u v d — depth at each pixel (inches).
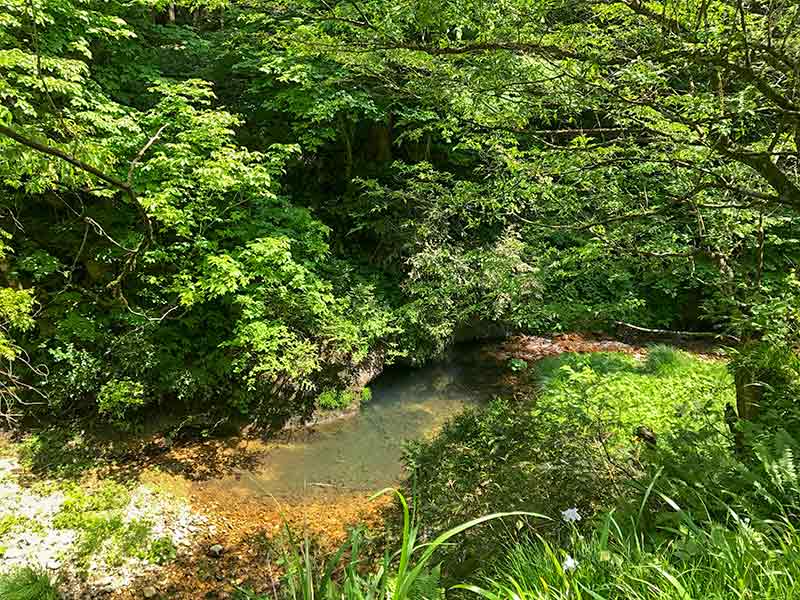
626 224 133.3
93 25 281.0
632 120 113.3
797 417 101.0
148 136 259.1
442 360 386.6
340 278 357.7
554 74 112.7
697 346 365.1
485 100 119.6
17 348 229.3
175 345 292.5
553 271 166.1
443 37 112.8
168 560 198.5
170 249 275.0
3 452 245.8
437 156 422.9
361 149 435.5
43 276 286.4
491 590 67.4
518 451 164.9
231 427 290.7
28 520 208.7
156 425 281.9
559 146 130.4
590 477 118.8
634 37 102.3
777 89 94.5
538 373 353.7
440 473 175.9
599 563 62.3
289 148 275.0
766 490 78.4
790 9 89.4
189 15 435.8
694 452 99.0
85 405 276.7
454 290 293.1
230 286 253.6
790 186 102.2
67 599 178.7
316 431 297.7
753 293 121.3
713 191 140.7
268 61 308.0
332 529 212.5
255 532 214.7
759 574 54.7
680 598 52.2
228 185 253.4
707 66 94.4
